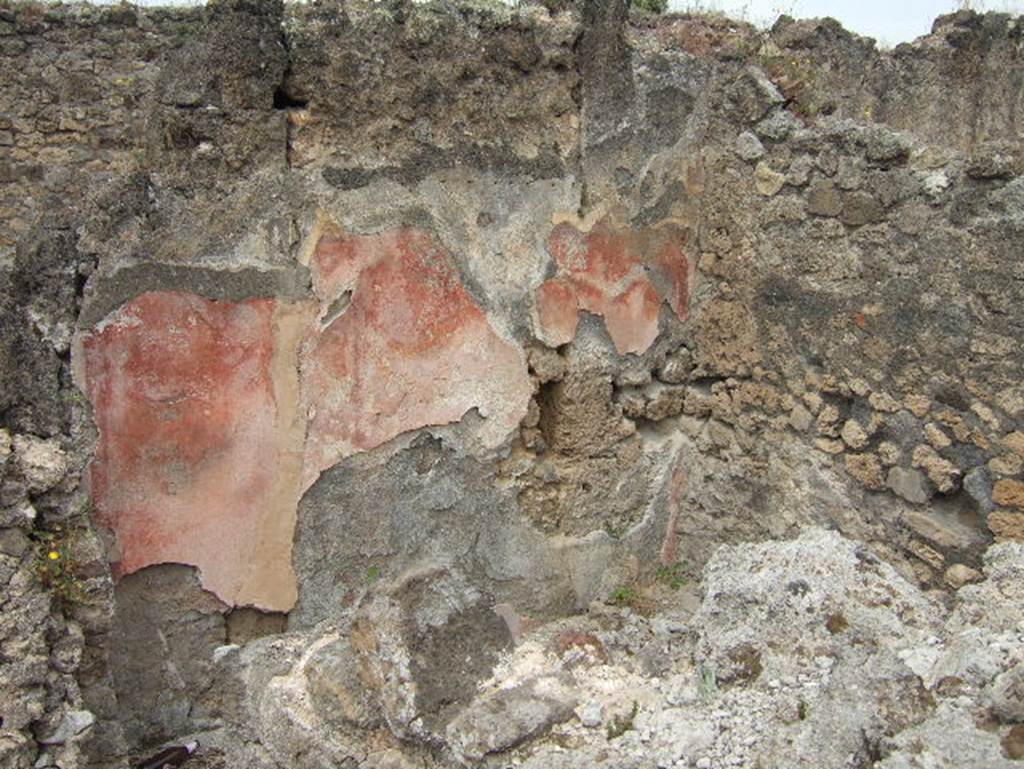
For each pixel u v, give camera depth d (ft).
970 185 10.46
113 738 10.08
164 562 10.92
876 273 11.49
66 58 27.25
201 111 10.51
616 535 14.11
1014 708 7.48
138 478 10.59
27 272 9.30
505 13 11.99
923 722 7.83
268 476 11.37
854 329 11.84
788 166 12.47
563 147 12.69
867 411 11.85
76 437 9.61
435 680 9.52
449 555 12.78
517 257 12.62
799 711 8.59
